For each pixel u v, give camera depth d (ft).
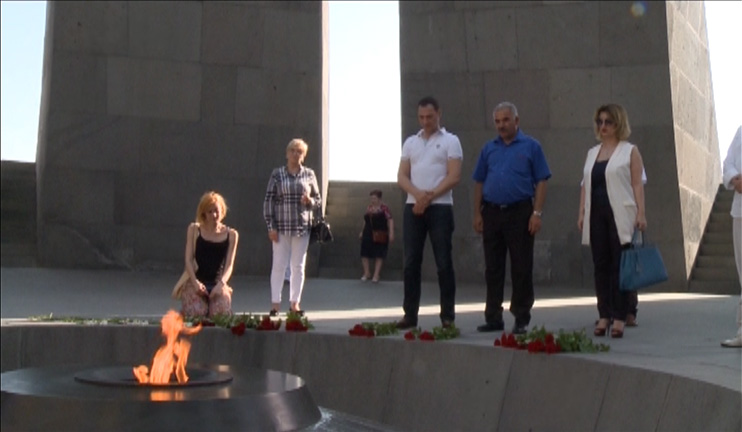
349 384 27.50
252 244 56.85
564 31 54.44
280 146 57.88
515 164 28.43
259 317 31.01
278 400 19.72
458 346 24.89
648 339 26.86
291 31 58.34
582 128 54.13
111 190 55.21
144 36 56.13
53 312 37.81
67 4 55.01
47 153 54.49
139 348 30.76
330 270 59.11
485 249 29.30
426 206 29.07
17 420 18.44
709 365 19.99
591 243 27.94
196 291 32.24
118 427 17.99
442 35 55.93
